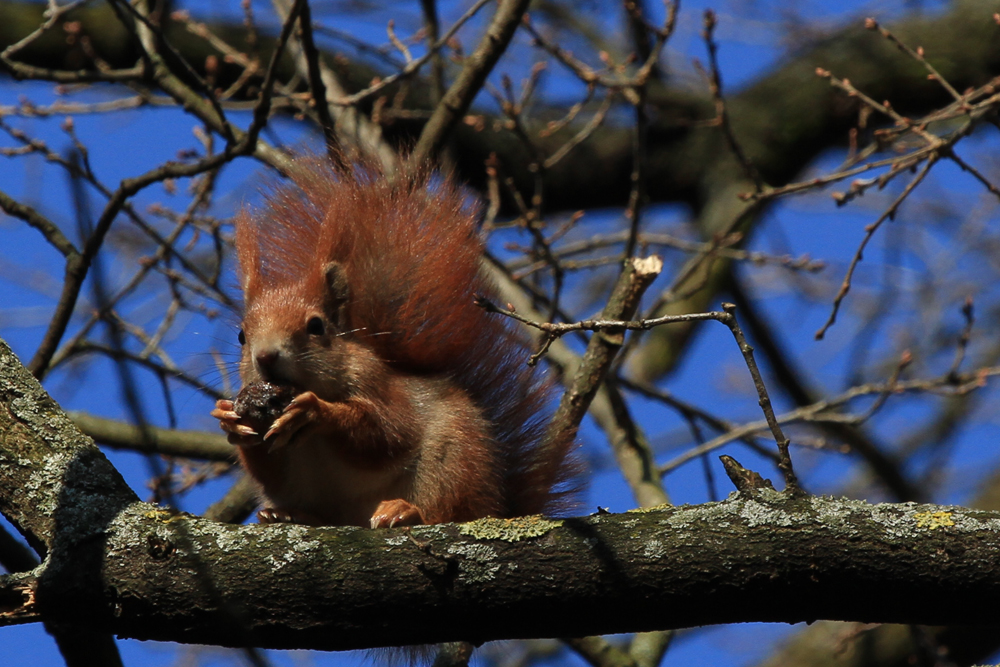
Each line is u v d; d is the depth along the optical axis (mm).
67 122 10633
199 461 12047
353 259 8430
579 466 8695
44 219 9531
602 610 5910
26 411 6781
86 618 6004
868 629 12742
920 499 14805
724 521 5887
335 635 5980
